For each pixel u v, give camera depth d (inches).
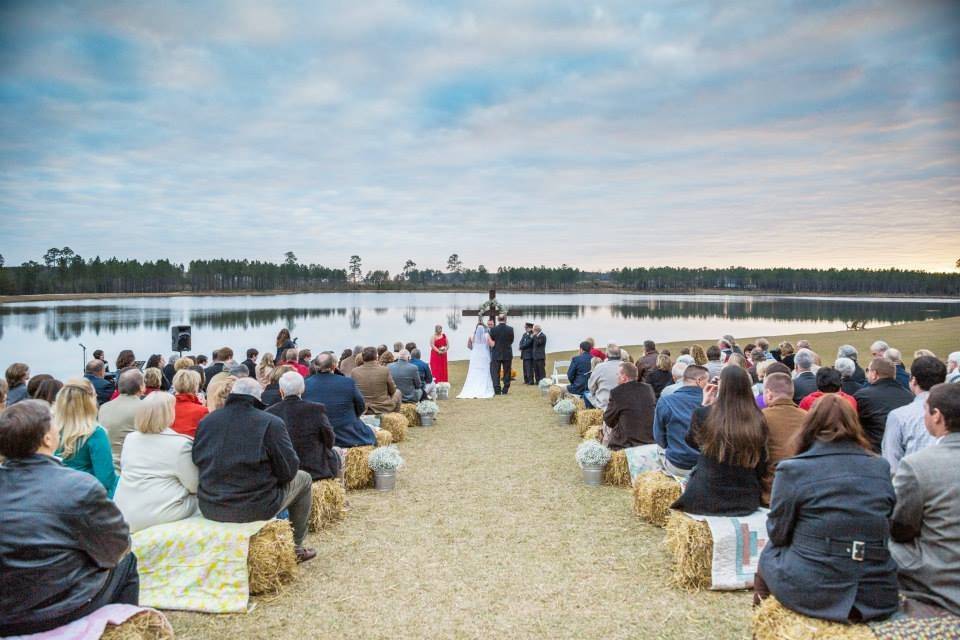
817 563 117.3
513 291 7057.1
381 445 306.0
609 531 215.2
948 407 116.8
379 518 231.0
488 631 148.6
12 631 105.0
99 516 112.2
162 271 5890.8
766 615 123.5
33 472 110.3
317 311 3021.7
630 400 277.6
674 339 1384.1
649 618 154.4
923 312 3206.2
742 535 169.2
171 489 171.8
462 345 1326.3
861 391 226.7
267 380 295.6
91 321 2194.9
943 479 113.9
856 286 6840.6
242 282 6432.1
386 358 437.7
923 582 117.9
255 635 146.9
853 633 111.0
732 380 172.6
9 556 103.5
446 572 182.9
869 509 115.2
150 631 117.8
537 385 652.1
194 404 211.3
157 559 161.2
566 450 343.0
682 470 221.6
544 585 173.6
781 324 2081.7
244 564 161.2
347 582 176.2
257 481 169.2
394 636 146.6
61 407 164.1
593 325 1957.4
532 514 234.2
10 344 1347.2
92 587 113.8
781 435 176.1
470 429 407.8
